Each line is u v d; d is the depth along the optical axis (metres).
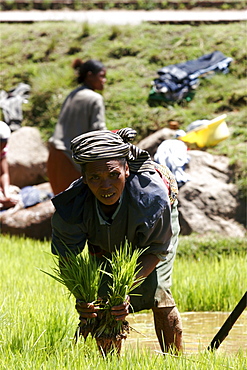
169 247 5.15
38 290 7.44
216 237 12.17
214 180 13.81
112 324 4.91
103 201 4.71
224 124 10.09
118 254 4.86
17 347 5.12
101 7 23.42
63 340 5.37
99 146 4.58
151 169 4.92
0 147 13.92
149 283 5.38
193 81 17.48
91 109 11.48
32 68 19.28
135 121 16.88
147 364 4.59
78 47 19.84
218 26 20.00
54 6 23.61
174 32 19.83
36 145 16.64
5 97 18.20
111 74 18.56
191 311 8.03
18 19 21.86
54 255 5.14
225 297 8.16
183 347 5.98
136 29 20.27
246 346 6.27
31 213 13.55
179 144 6.77
